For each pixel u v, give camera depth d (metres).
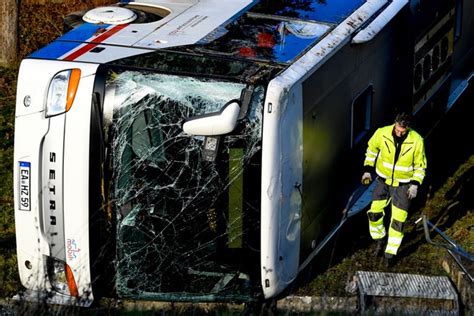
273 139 20.92
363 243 26.39
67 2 40.56
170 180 21.34
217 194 21.39
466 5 32.81
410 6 27.25
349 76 24.30
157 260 21.92
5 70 36.38
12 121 32.81
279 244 21.83
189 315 21.91
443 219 27.92
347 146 24.88
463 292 23.53
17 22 36.44
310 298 23.19
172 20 24.16
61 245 21.80
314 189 23.16
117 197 21.41
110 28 23.36
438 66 30.58
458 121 34.56
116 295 22.22
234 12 24.86
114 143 21.11
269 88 20.73
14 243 25.83
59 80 21.02
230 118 20.42
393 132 24.44
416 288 23.22
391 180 24.75
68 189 21.41
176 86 20.91
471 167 31.25
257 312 22.30
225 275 22.02
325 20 24.52
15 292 22.75
